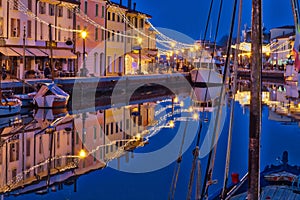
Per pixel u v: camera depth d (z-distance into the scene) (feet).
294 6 27.96
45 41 165.68
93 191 49.88
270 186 33.99
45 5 169.99
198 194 25.58
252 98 16.72
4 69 134.00
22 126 98.17
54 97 124.06
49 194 49.78
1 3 145.79
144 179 53.16
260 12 16.31
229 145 21.04
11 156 69.92
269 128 87.92
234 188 33.19
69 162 65.77
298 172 37.93
